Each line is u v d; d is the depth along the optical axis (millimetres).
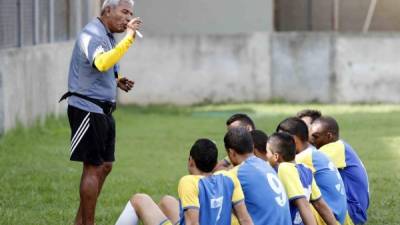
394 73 68688
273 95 69562
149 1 68750
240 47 69188
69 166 36688
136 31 22922
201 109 66188
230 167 22875
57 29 54656
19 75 44188
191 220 18219
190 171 19031
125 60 68562
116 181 33250
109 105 23734
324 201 20938
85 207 23469
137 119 58500
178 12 68938
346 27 72438
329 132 24359
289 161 20734
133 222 20938
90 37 23172
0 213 26938
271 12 69125
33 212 27391
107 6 23672
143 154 41906
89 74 23391
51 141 44594
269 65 69375
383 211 27953
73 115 23547
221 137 48031
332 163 22312
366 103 69000
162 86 68875
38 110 48344
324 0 71250
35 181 32719
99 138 23484
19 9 44719
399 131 50688
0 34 41094
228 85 69250
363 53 68750
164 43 68688
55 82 53062
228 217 18562
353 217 24000
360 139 47250
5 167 35688
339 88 68938
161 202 21328
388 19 72188
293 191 20047
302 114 25922
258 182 19125
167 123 56000
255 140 20750
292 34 69062
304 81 69250
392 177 34781
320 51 68938
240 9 69188
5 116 41594
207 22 69188
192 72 69000
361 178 24125
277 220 19016
